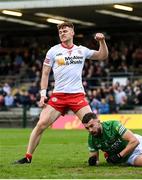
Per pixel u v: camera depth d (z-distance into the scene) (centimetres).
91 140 1555
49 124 1606
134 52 5681
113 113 4625
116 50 5791
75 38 6088
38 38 6291
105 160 1705
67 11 5222
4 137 3275
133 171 1435
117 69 5397
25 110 4781
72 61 1591
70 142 2805
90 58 1636
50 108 1598
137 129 4147
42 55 5981
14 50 6234
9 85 5691
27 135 3491
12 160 1803
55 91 1600
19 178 1304
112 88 4788
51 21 5812
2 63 6062
